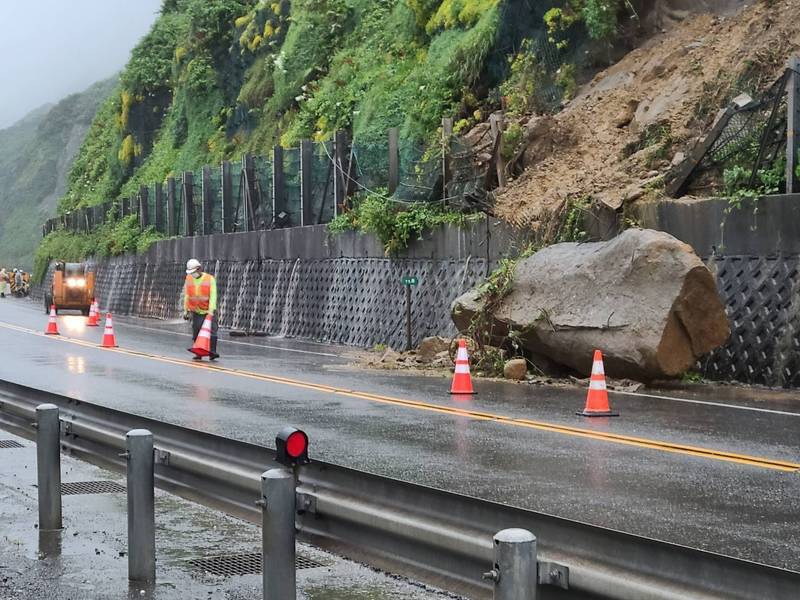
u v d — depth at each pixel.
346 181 32.62
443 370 20.75
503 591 4.32
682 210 18.81
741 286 17.66
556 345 18.25
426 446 11.41
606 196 20.67
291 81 48.94
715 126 19.88
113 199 72.12
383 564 5.54
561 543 4.57
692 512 7.98
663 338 16.62
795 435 12.13
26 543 8.20
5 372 20.56
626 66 27.33
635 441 11.70
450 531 5.12
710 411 14.31
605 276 17.73
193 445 7.39
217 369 21.36
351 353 26.03
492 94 31.09
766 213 17.33
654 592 4.13
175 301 46.41
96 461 8.93
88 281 48.25
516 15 31.17
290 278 34.16
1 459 11.87
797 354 16.67
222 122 58.31
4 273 79.94
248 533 8.56
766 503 8.34
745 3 26.44
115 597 6.79
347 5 47.72
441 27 37.72
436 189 27.75
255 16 55.78
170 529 8.69
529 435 12.22
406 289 26.23
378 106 36.94
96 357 24.36
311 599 6.68
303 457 5.79
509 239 23.08
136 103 70.94
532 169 25.00
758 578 3.83
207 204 44.47
